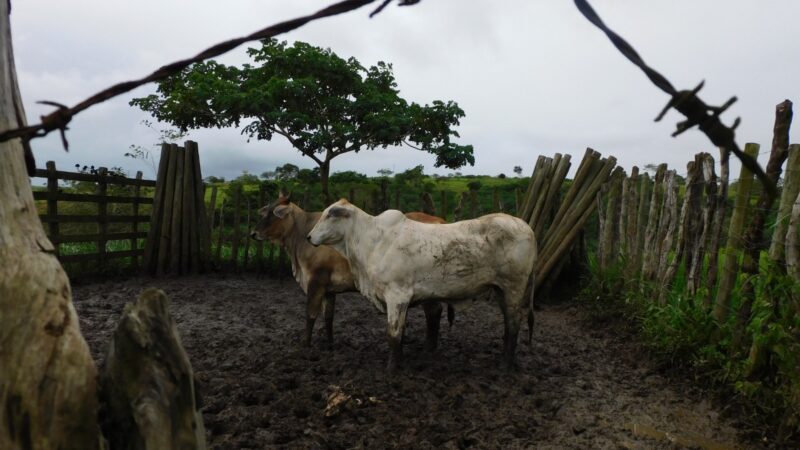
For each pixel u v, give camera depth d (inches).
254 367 208.8
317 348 242.8
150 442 46.6
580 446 150.9
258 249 446.6
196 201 450.3
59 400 41.3
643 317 250.4
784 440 151.6
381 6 37.5
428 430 155.2
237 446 142.3
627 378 206.7
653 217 276.5
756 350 170.1
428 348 238.5
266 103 686.5
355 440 148.6
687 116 29.5
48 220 372.2
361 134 739.4
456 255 204.2
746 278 180.2
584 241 360.5
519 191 382.6
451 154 749.9
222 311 319.0
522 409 175.2
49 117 38.1
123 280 409.4
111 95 39.3
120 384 47.4
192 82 764.6
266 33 39.1
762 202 184.1
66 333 42.9
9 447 39.6
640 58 30.2
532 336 251.9
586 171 351.3
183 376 50.4
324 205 451.5
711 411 175.5
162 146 436.5
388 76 863.7
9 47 45.3
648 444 153.6
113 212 510.6
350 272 235.1
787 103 178.2
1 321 40.6
